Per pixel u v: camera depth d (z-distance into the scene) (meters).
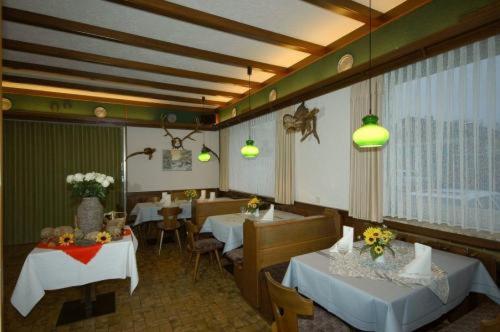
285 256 2.96
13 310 2.91
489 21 2.11
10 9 2.76
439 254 2.29
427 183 2.69
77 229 2.73
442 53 2.52
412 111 2.81
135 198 6.32
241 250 3.45
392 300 1.51
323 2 2.67
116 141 6.38
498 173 2.23
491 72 2.25
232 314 2.81
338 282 1.77
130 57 4.02
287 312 1.63
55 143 5.82
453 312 2.25
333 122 3.81
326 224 3.30
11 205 5.46
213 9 2.87
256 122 5.65
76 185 2.78
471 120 2.38
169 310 2.89
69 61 4.13
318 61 3.98
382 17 2.99
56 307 2.96
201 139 7.38
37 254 2.39
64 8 2.81
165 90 5.75
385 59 2.88
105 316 2.77
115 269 2.64
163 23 3.12
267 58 4.14
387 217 3.06
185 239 5.66
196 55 3.79
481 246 2.29
